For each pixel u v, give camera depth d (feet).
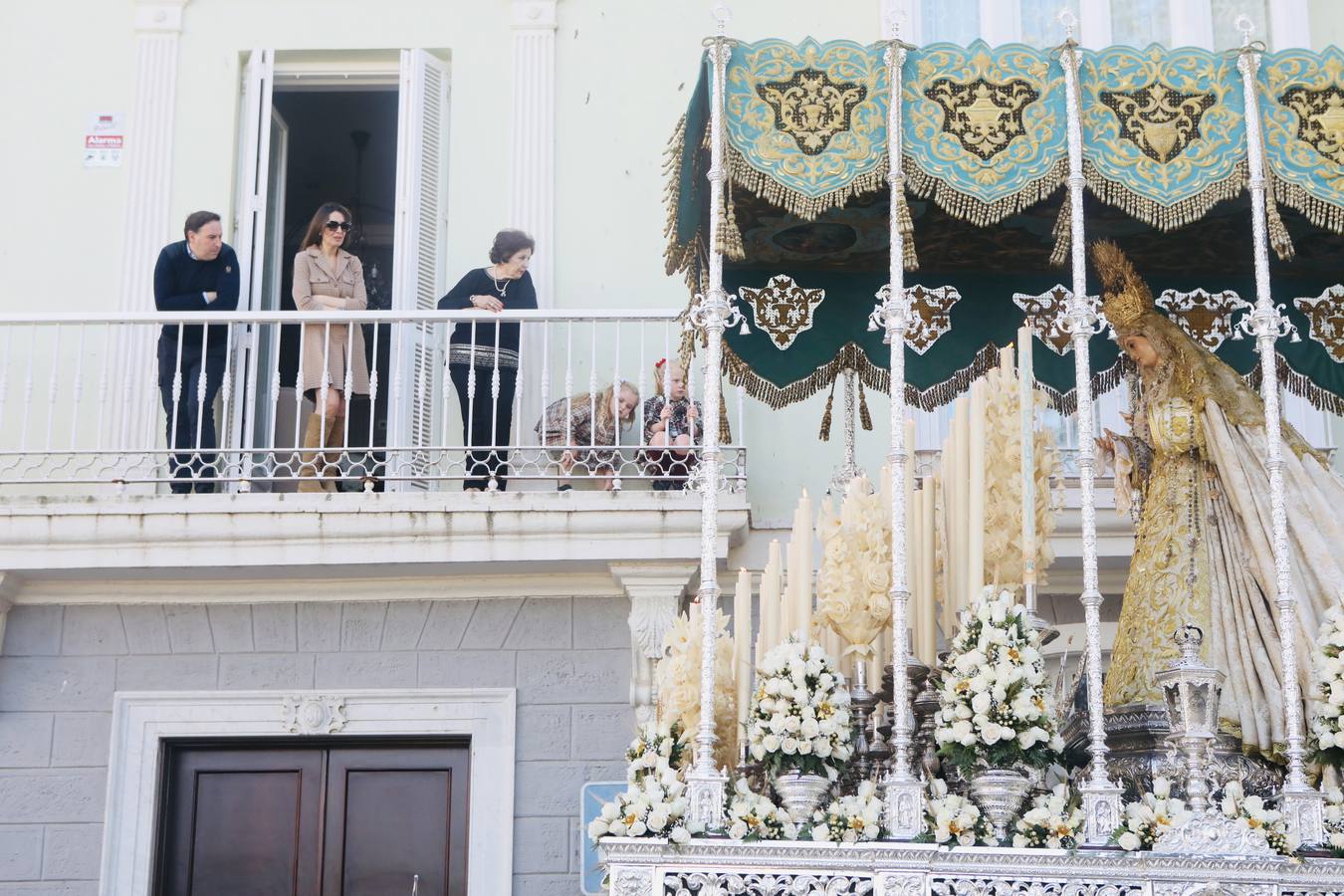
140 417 42.24
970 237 31.09
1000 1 44.04
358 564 38.86
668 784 23.53
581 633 39.88
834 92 25.90
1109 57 25.99
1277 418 24.52
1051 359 32.22
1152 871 22.26
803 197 25.55
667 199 29.01
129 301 43.29
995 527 27.71
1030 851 22.27
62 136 44.37
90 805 39.06
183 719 39.60
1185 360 27.71
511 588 40.09
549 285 43.55
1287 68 25.99
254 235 43.75
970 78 25.86
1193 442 27.22
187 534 38.68
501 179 44.37
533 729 39.42
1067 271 32.30
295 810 39.68
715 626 23.97
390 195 53.31
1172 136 25.75
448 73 45.06
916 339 32.14
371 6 45.29
